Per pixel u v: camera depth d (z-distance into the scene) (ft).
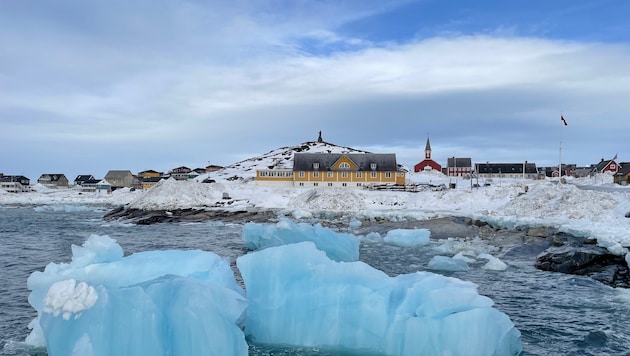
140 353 26.89
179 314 28.07
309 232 67.77
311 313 34.19
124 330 26.76
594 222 90.53
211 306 28.73
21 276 58.08
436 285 33.73
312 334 33.96
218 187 193.36
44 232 112.27
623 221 88.84
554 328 39.09
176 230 117.08
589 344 35.65
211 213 148.77
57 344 25.96
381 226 109.09
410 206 161.48
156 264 35.32
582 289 51.78
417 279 35.70
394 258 71.72
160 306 28.63
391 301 33.55
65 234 107.86
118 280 33.12
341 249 64.28
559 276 58.49
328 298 34.12
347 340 33.30
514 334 33.19
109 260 37.86
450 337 30.14
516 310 44.06
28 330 37.50
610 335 37.40
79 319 26.21
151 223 135.74
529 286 53.21
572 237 76.07
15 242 92.79
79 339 25.53
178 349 27.84
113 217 151.84
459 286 33.71
